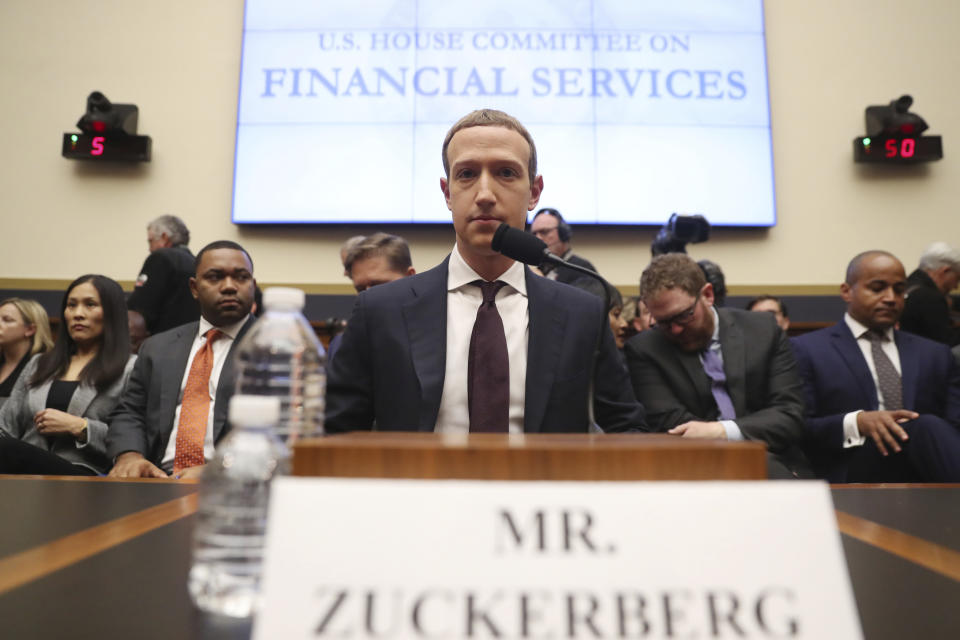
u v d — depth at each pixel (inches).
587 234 190.2
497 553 15.3
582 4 191.8
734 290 188.1
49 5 199.0
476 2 191.6
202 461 76.6
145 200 192.2
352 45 191.0
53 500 34.5
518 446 16.8
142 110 195.6
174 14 199.2
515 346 49.2
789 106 196.9
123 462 74.4
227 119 195.6
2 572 20.9
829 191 193.9
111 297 91.8
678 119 189.5
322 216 186.5
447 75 189.6
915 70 199.2
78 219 191.5
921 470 75.1
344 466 16.6
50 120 195.3
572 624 14.9
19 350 105.3
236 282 83.3
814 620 15.1
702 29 192.7
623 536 15.6
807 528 15.8
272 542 15.3
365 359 49.7
